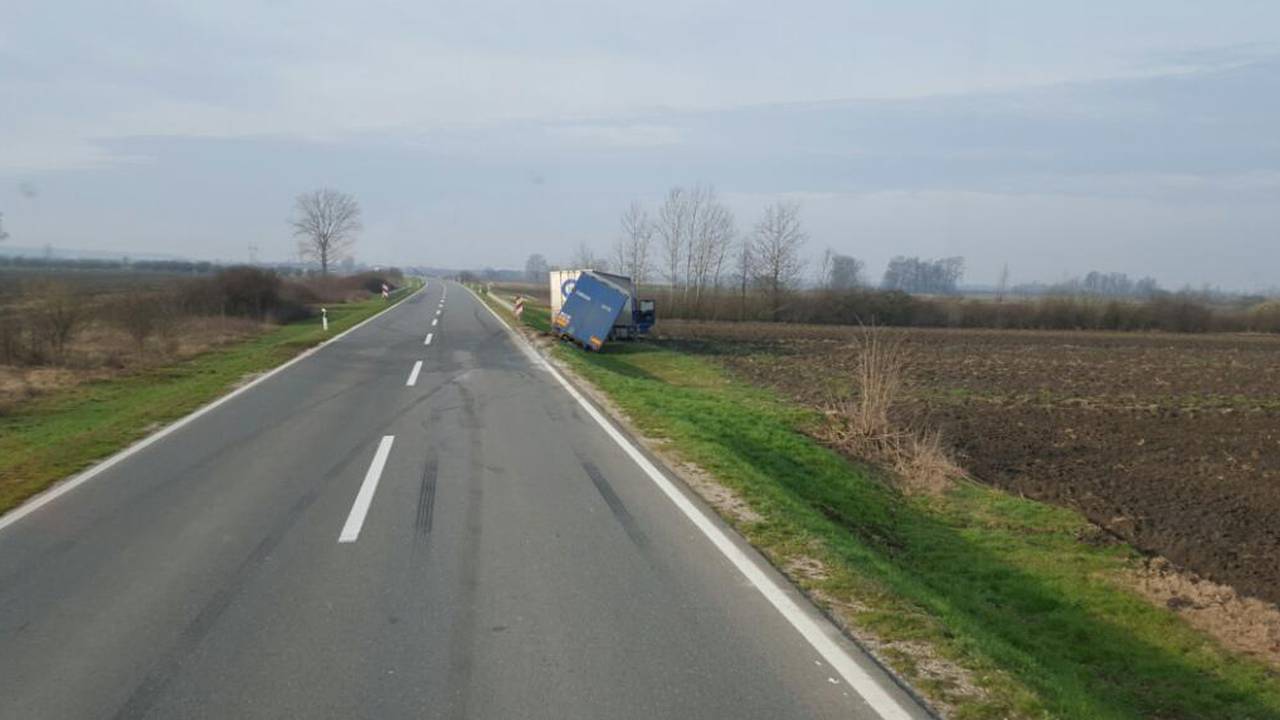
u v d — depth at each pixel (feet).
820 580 20.47
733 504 27.35
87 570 20.40
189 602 18.39
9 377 56.75
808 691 14.57
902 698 14.42
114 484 28.73
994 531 34.04
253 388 51.60
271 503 26.45
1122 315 174.40
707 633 17.02
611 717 13.55
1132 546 32.89
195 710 13.73
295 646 16.16
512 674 15.06
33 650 16.02
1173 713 20.58
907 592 20.57
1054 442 51.96
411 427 39.55
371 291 235.81
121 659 15.61
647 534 23.79
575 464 32.42
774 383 73.31
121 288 116.16
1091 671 22.65
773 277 183.21
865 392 49.80
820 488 36.88
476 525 24.31
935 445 43.19
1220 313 176.24
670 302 181.57
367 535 23.26
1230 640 24.67
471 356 71.36
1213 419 60.34
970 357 104.63
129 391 51.90
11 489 27.76
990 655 16.96
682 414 45.98
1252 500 39.47
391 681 14.75
